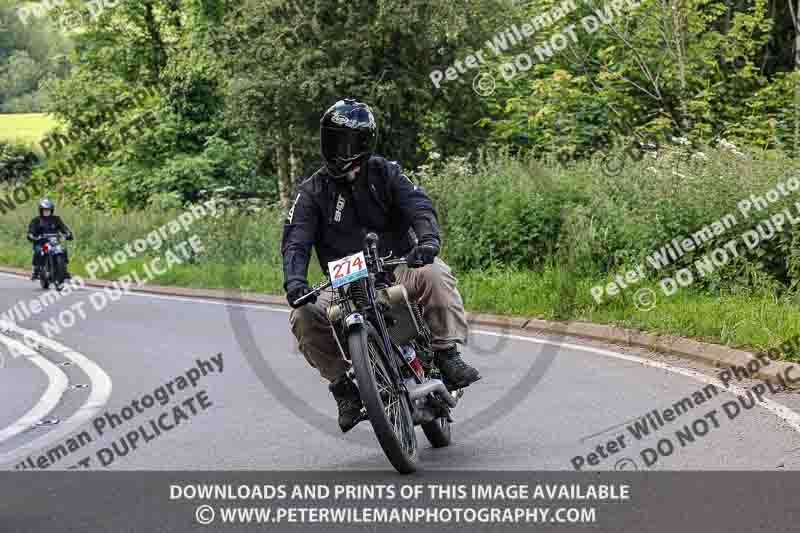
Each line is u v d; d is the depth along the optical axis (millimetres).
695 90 66250
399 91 71812
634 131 63281
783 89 62719
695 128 60656
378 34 71625
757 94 62969
